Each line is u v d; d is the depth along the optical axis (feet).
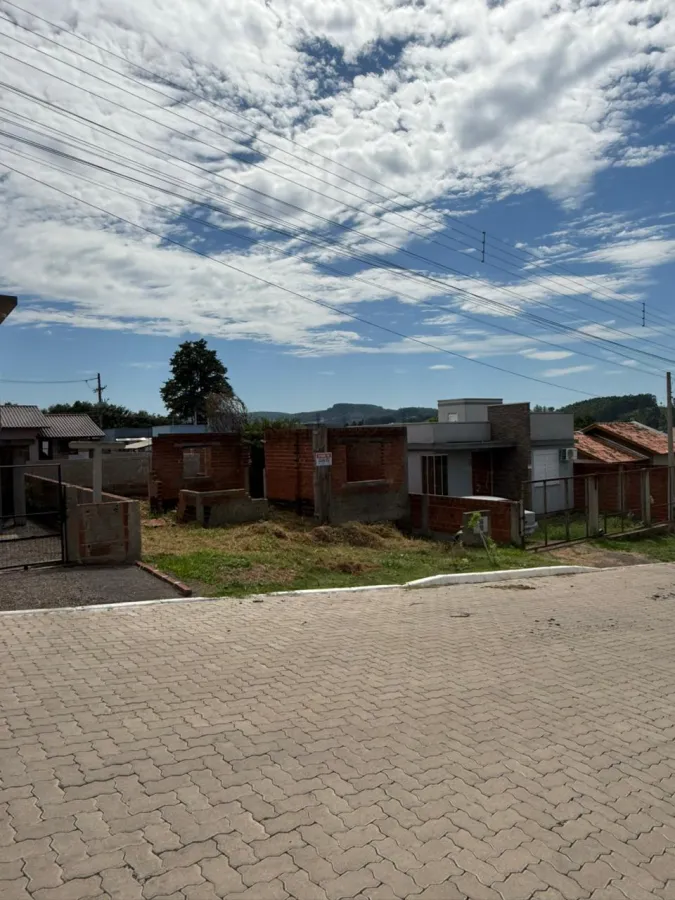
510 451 81.41
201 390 205.46
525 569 45.14
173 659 20.67
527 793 13.23
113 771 13.02
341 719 16.56
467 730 16.40
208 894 9.40
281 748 14.60
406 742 15.38
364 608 30.78
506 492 81.82
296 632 25.23
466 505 57.36
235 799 12.18
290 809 11.94
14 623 23.79
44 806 11.57
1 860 9.95
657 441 98.89
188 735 14.98
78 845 10.43
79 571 33.09
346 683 19.45
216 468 63.62
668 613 34.58
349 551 46.52
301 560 40.37
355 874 10.07
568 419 85.46
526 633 27.76
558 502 84.02
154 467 60.39
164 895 9.33
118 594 29.09
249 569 36.32
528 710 18.19
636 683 21.53
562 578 44.96
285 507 61.77
